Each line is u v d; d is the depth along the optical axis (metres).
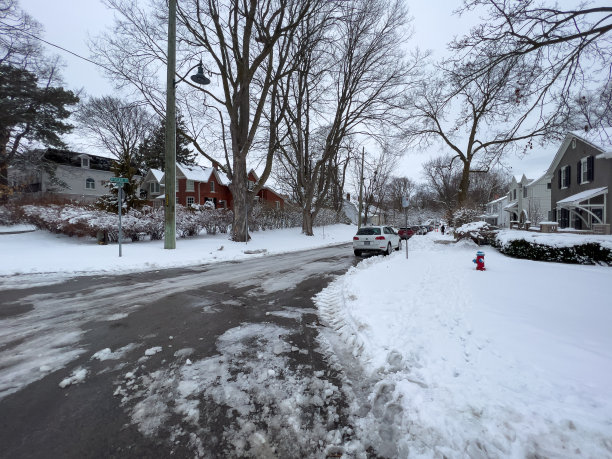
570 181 19.50
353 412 2.54
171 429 2.31
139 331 4.28
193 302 5.81
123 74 14.85
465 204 20.34
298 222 32.84
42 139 27.17
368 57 21.14
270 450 2.12
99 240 13.53
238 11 15.16
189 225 17.61
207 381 2.99
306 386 2.92
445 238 23.84
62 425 2.33
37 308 5.33
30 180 28.30
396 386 2.79
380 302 5.43
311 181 25.55
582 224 18.25
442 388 2.69
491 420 2.23
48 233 14.77
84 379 3.00
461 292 6.00
